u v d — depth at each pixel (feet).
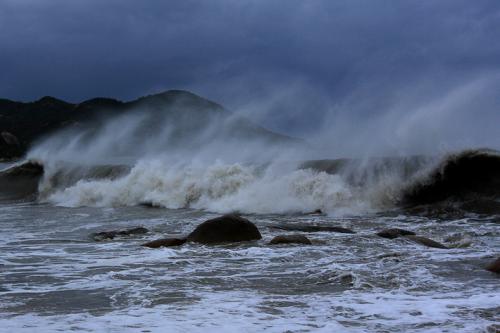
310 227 41.42
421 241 34.40
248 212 55.98
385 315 17.99
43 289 22.67
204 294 21.40
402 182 56.59
